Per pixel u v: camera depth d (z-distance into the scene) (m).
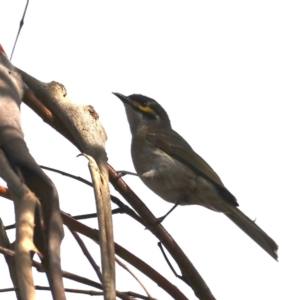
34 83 8.46
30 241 4.95
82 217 8.74
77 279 7.43
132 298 7.47
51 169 8.23
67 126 8.16
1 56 8.34
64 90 8.54
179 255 9.34
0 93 7.21
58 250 5.06
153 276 8.40
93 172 6.35
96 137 8.00
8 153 5.80
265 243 12.91
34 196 5.27
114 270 5.72
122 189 9.20
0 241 6.79
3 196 7.76
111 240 5.93
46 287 6.71
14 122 6.50
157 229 9.23
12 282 6.10
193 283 9.38
